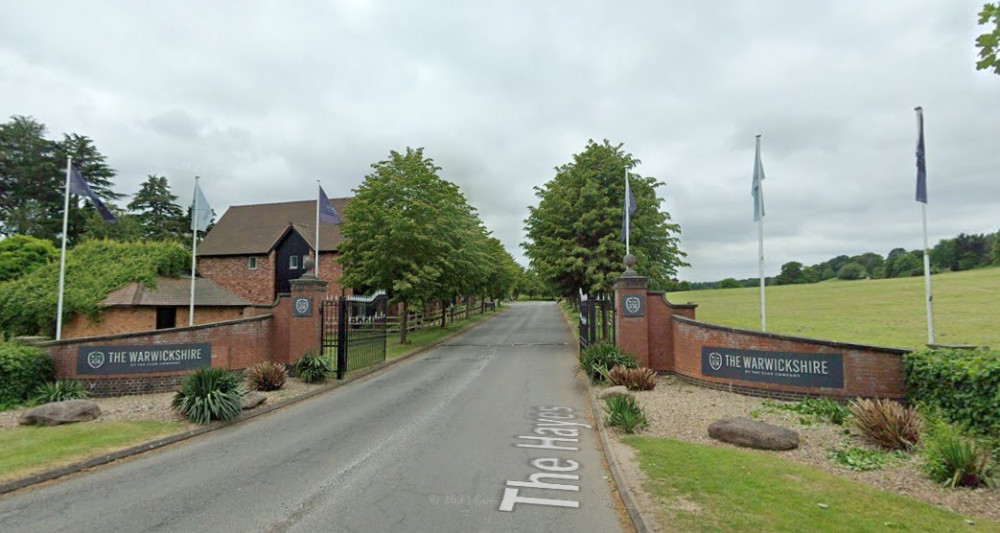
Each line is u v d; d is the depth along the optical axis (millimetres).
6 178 45094
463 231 25547
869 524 4703
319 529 5023
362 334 17531
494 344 24125
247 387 12461
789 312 33344
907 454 6883
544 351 20922
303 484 6336
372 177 24609
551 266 21297
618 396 9227
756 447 7367
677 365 13234
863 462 6629
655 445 7469
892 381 9820
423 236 22078
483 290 41500
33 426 9102
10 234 43438
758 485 5719
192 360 13117
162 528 5117
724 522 4754
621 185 20828
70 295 23125
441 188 24062
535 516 5320
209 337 13398
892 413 7430
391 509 5512
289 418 10094
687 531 4578
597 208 20422
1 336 22578
